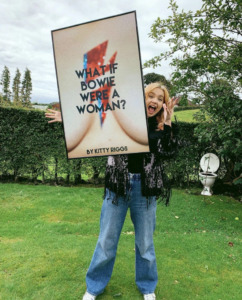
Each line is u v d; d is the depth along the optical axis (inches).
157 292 89.6
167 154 76.0
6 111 233.5
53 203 183.3
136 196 75.4
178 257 115.6
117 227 77.4
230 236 148.1
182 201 201.6
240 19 169.5
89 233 139.0
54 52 70.2
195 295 89.8
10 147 237.8
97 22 66.7
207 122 220.2
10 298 82.3
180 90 201.9
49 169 249.1
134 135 69.3
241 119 184.9
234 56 184.7
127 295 86.6
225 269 108.4
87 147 72.6
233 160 229.9
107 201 76.5
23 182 248.5
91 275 82.0
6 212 164.7
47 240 123.8
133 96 67.6
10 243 119.9
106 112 70.0
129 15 64.6
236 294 92.0
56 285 89.6
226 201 210.7
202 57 184.9
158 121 77.1
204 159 235.0
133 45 65.4
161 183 76.6
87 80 69.7
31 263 102.0
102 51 67.6
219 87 184.2
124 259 109.3
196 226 158.9
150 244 80.4
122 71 67.2
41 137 238.2
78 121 72.0
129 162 74.7
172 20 182.2
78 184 250.5
